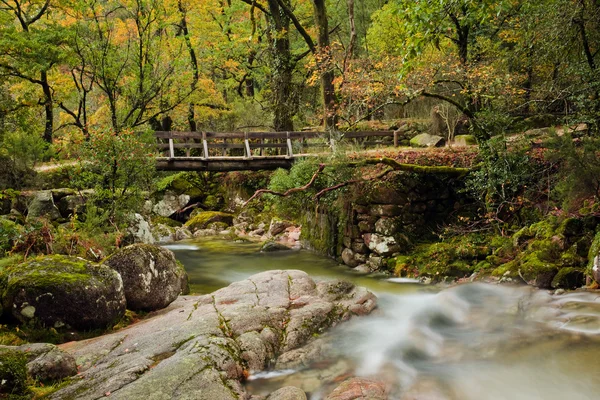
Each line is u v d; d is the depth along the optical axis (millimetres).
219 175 22469
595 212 7648
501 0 7047
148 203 11859
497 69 12953
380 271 10547
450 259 9477
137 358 4461
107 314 5695
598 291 6676
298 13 24594
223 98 24422
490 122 10172
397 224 10594
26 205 9422
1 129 13180
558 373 4824
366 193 11062
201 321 5355
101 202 10156
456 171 10492
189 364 4180
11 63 16141
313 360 5273
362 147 14477
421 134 15695
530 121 13156
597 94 9859
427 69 12859
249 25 23344
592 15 9969
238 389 4141
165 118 23328
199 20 21812
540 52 11391
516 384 4695
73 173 10375
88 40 17422
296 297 6680
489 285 7645
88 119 21484
